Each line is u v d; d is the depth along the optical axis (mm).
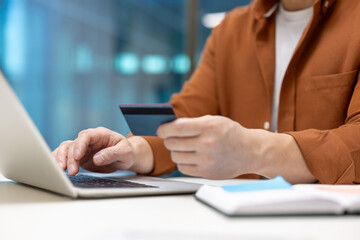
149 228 354
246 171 628
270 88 1092
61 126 5711
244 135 615
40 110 5590
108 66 6023
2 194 554
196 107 1169
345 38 971
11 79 5223
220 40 1208
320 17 1001
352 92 963
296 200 402
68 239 319
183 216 407
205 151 573
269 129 1089
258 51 1110
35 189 615
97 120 5836
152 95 5941
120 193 526
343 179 690
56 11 5641
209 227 359
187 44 3219
